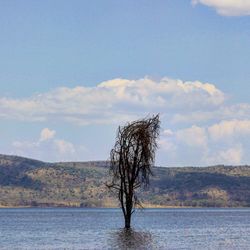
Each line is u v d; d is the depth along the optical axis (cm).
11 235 12012
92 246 8794
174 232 12500
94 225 16550
